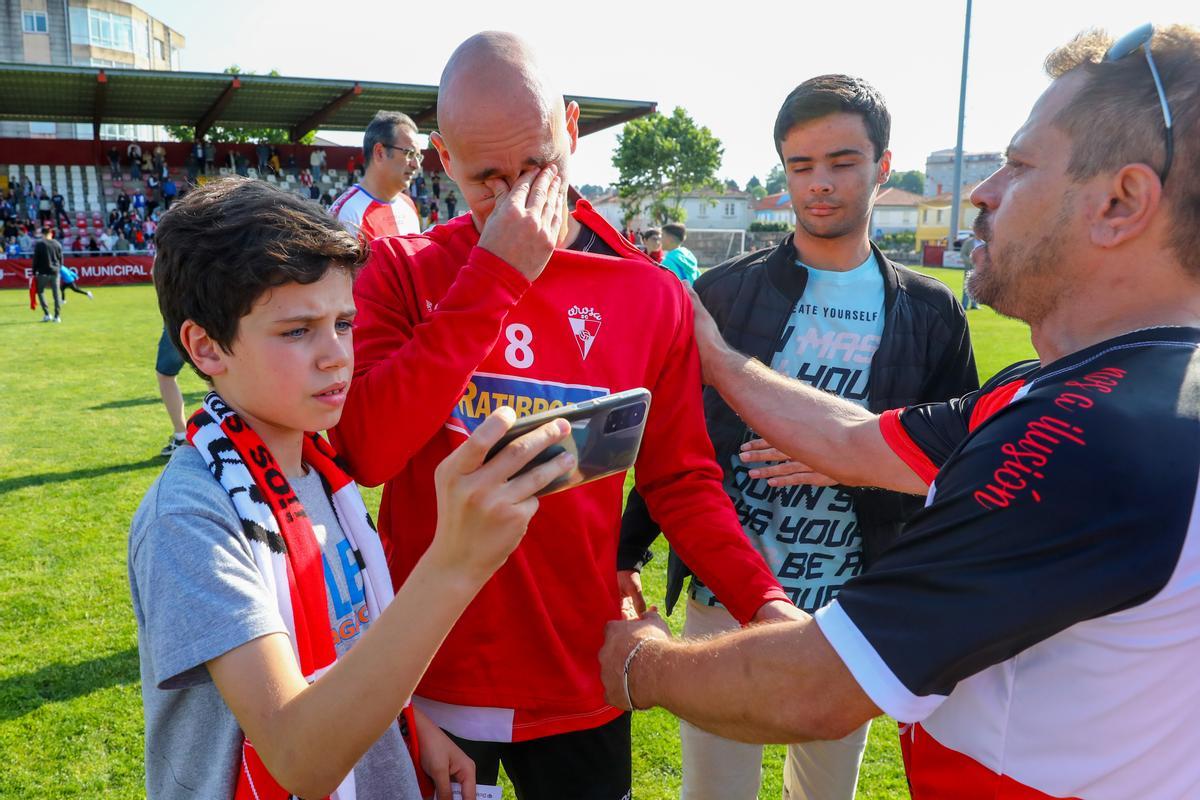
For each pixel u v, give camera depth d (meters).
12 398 8.26
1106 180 1.03
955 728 1.09
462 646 1.58
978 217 1.27
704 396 2.32
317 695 0.94
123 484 5.55
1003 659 0.96
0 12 42.75
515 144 1.41
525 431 0.96
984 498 0.94
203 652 0.99
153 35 52.19
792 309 2.32
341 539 1.33
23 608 3.80
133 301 19.44
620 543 2.16
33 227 28.38
